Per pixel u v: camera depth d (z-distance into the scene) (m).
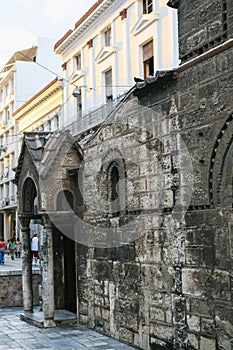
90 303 13.13
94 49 23.47
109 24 21.94
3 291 17.48
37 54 42.75
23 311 15.71
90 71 23.75
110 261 12.13
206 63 8.78
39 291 17.03
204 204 8.74
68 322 13.70
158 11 18.16
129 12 20.12
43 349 10.99
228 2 8.33
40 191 13.38
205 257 8.69
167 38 17.58
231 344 7.98
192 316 9.02
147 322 10.54
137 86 10.62
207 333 8.59
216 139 8.45
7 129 50.22
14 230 50.84
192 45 9.19
